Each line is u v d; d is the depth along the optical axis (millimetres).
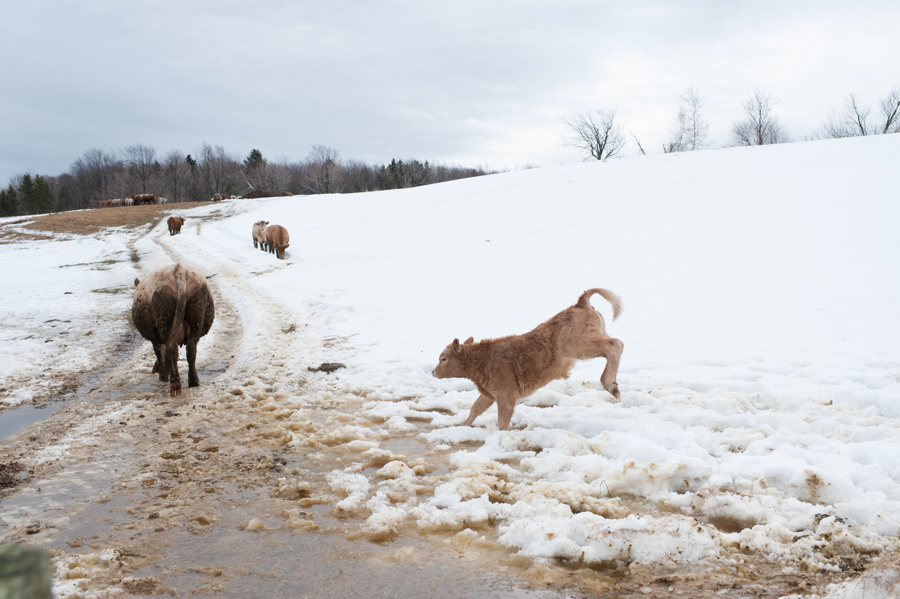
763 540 3867
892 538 3812
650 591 3455
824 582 3424
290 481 5359
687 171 36719
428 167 121375
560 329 6297
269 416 7266
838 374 7188
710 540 3867
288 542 4270
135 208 56406
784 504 4332
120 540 4312
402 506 4793
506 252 21453
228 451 6117
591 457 5324
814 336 8922
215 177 120500
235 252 28844
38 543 4273
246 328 13250
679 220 22938
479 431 6477
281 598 3580
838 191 23234
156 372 9477
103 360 10516
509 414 6473
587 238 22109
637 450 5395
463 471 5344
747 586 3439
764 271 13461
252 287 18891
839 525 3914
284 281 19625
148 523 4574
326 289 17484
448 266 19844
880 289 10930
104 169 132125
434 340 10797
